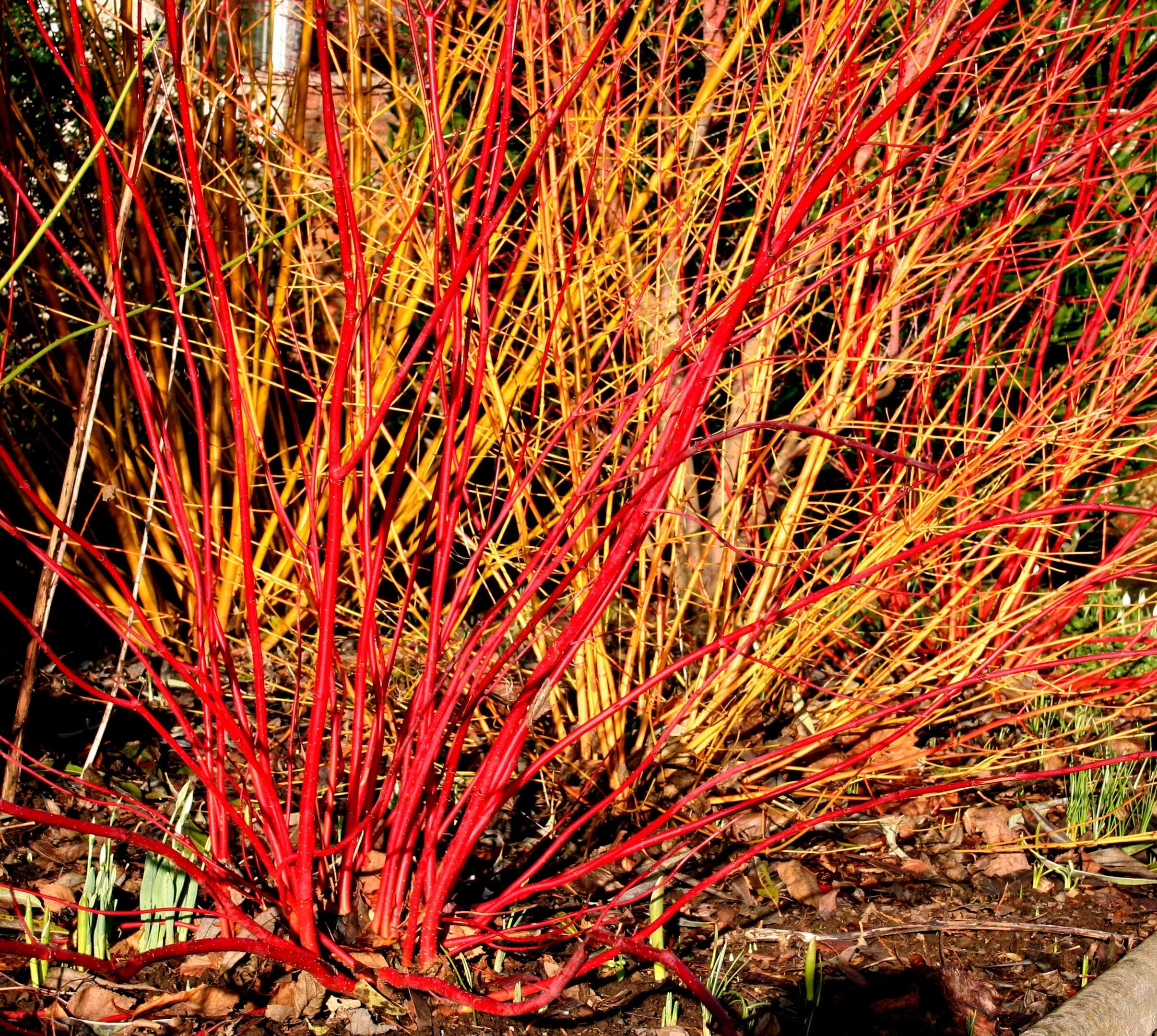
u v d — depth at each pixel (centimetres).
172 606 377
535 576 214
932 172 390
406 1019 212
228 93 312
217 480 362
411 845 221
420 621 332
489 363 284
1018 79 350
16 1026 197
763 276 188
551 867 274
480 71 294
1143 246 346
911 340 389
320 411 206
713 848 291
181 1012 207
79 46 179
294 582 369
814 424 337
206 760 220
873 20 259
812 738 239
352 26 315
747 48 368
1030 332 369
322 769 300
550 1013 222
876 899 279
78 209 354
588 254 299
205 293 358
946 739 361
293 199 319
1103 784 327
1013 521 219
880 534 320
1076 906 283
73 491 241
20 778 280
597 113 294
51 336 372
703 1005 224
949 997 237
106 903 223
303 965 204
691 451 193
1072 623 421
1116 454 332
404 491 379
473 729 322
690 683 344
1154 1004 243
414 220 212
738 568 393
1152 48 384
